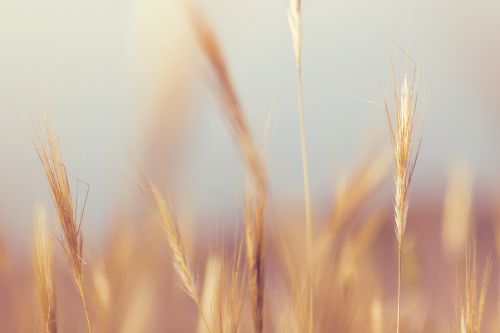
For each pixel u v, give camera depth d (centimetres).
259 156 54
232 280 54
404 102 53
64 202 53
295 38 56
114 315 60
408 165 53
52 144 53
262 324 54
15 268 59
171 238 54
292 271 58
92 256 59
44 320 54
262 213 54
